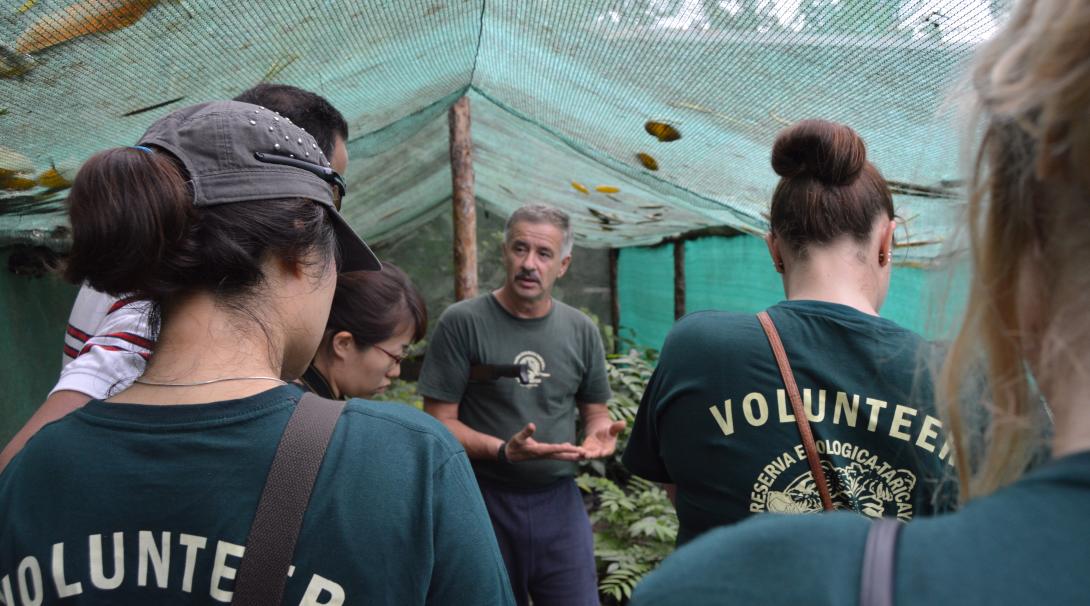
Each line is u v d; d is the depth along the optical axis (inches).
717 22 77.3
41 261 99.3
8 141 67.9
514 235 106.4
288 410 31.1
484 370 106.8
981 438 20.7
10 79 59.0
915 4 61.5
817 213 49.6
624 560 144.9
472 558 32.1
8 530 29.3
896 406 44.3
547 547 105.3
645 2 78.1
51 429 31.2
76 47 58.7
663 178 142.1
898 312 133.0
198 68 75.7
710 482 49.1
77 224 29.5
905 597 14.6
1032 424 18.2
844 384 45.5
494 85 134.1
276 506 28.7
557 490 107.3
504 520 104.2
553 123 141.1
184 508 28.4
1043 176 15.2
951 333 20.5
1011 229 16.9
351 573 28.7
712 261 248.2
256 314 32.4
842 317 47.2
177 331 31.8
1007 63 15.7
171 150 31.0
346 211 206.4
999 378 18.3
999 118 16.9
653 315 319.0
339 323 63.6
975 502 16.1
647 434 58.1
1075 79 14.0
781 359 47.2
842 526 16.9
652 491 165.6
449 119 155.4
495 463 104.3
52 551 28.4
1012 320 17.6
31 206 84.8
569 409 113.0
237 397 30.7
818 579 15.8
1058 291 15.8
